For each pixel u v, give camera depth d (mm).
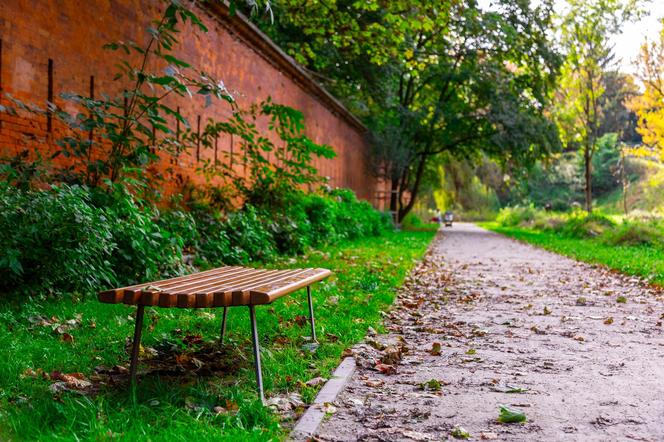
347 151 29125
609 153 70375
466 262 15125
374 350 5273
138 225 7105
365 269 11055
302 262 11516
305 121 21516
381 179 39250
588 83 28500
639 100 25953
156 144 8258
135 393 3605
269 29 22344
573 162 70438
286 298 7289
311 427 3354
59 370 4074
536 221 39938
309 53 20422
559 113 32125
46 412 3279
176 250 7758
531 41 29188
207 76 7898
